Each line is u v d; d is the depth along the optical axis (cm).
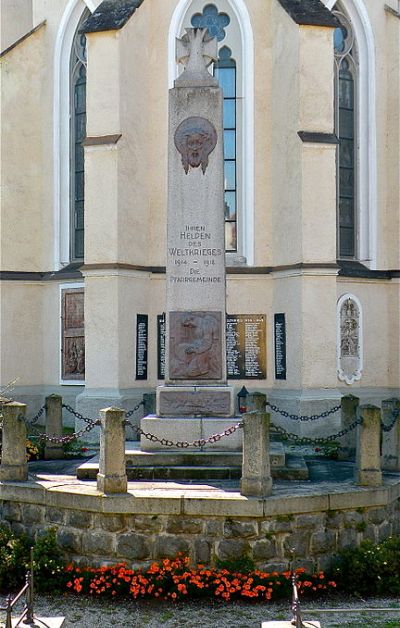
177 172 1492
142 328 2289
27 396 2469
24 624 955
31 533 1272
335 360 2183
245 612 1106
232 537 1183
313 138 2175
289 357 2228
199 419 1434
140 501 1191
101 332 2195
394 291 2423
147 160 2359
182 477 1361
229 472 1359
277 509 1185
